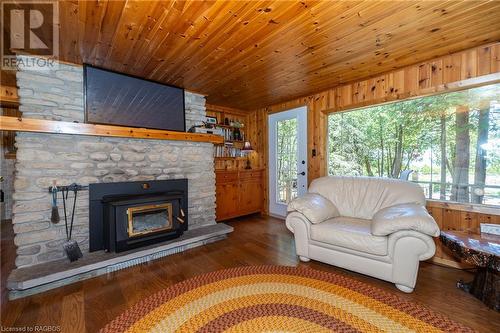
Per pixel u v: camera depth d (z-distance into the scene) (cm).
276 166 438
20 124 189
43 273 188
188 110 328
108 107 249
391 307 162
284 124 421
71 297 178
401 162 297
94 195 236
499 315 154
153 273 216
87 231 234
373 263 198
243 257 253
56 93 224
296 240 243
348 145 354
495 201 222
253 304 164
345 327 142
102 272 215
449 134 251
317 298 172
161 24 168
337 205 275
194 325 143
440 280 203
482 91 227
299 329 140
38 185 209
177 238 274
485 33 191
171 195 269
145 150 276
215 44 199
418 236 178
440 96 256
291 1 146
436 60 241
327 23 172
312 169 372
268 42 199
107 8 149
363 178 278
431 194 266
